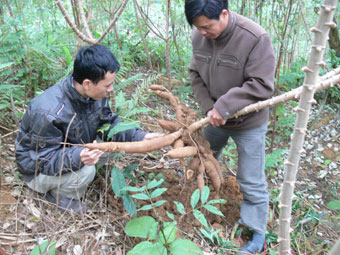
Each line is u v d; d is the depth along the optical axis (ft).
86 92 5.88
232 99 6.08
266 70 5.98
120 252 6.24
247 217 7.27
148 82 9.05
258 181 7.11
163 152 9.62
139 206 7.27
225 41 6.10
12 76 9.18
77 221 6.46
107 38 12.59
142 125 10.21
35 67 9.24
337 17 14.47
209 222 7.63
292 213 8.91
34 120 5.86
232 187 8.71
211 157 6.79
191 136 6.55
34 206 6.47
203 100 7.15
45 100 5.91
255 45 5.94
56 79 9.50
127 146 5.95
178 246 5.09
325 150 12.30
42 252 4.95
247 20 6.07
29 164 6.11
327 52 15.90
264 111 6.77
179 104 7.01
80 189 6.66
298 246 7.48
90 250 6.01
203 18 5.53
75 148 6.04
